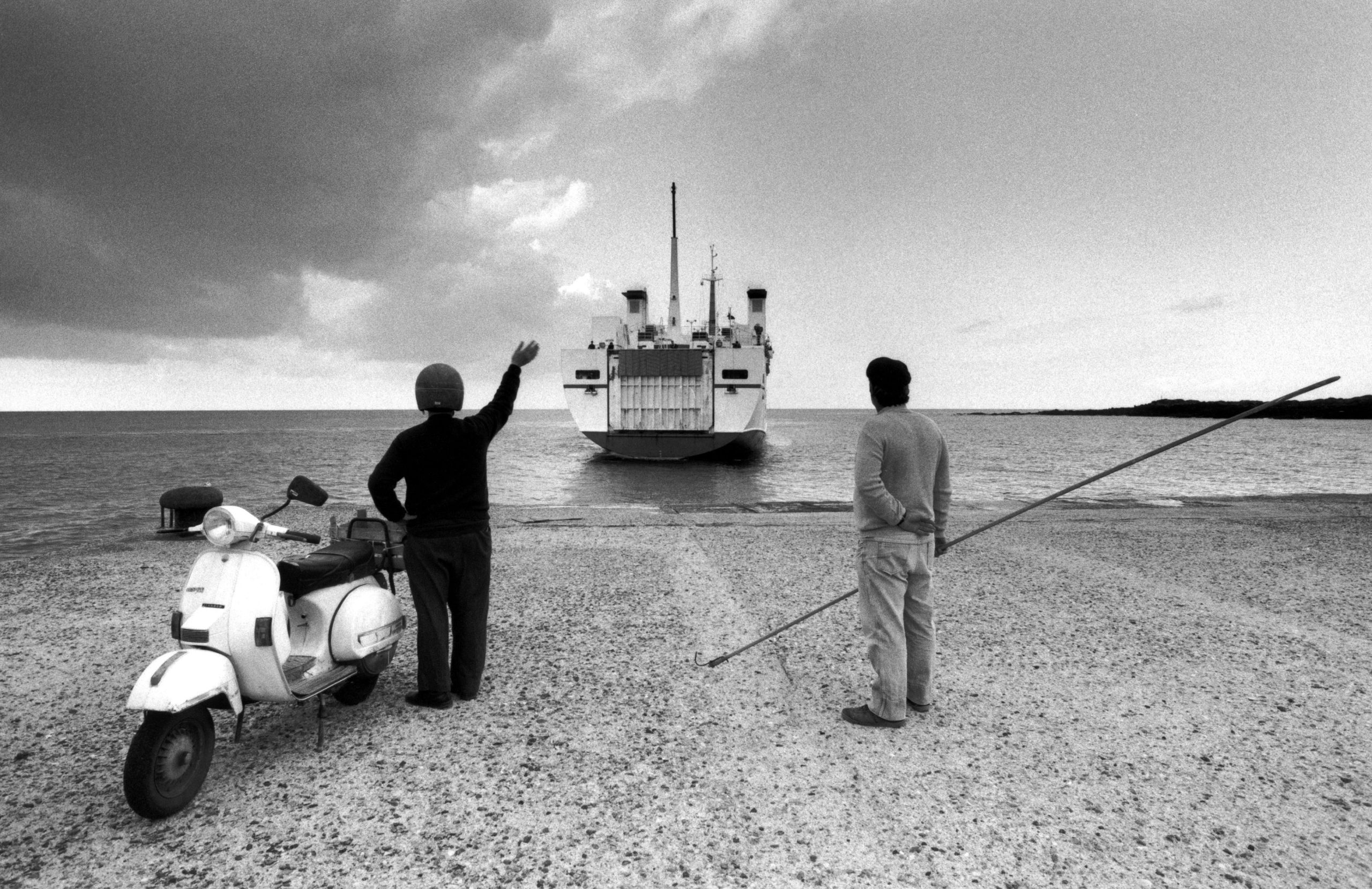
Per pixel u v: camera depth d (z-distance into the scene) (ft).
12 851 8.68
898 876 8.16
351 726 12.34
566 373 114.83
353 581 12.44
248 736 11.91
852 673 15.08
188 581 10.22
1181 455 147.43
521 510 45.34
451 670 13.24
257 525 10.25
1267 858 8.50
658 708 13.19
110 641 17.22
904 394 11.80
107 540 33.73
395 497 12.16
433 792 10.09
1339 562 26.48
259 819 9.36
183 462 121.39
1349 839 8.93
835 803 9.81
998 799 9.88
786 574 24.67
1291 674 14.89
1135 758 11.13
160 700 8.68
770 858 8.54
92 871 8.27
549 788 10.24
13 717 12.84
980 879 8.09
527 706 13.30
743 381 109.91
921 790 10.14
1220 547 29.45
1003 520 12.23
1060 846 8.75
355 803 9.80
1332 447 183.11
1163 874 8.18
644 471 109.29
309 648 11.43
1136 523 36.70
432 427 12.34
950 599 21.08
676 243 151.64
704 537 32.24
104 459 129.39
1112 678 14.66
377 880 8.09
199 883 8.05
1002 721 12.55
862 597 12.38
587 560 27.09
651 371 111.55
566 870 8.29
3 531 42.80
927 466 11.76
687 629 18.29
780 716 12.85
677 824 9.29
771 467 116.88
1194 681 14.46
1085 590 22.15
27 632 18.02
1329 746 11.55
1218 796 9.98
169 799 9.22
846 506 48.24
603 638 17.57
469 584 12.88
